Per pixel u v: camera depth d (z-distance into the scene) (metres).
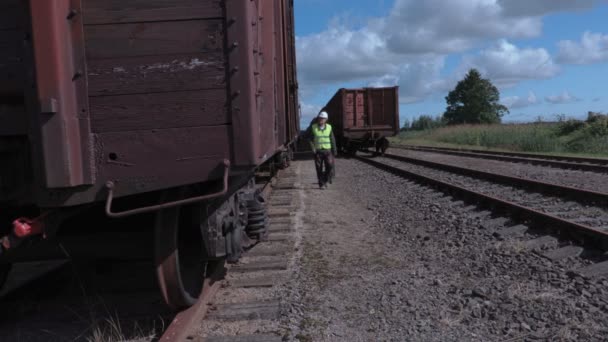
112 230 4.15
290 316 4.29
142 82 3.12
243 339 3.75
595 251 5.63
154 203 3.77
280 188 12.94
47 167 2.89
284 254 6.32
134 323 4.29
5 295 4.97
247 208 4.75
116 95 3.10
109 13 3.07
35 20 2.85
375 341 3.86
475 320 4.20
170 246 3.61
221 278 5.24
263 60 4.42
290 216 8.96
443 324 4.14
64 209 3.30
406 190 12.12
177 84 3.14
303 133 38.44
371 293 4.92
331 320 4.26
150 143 3.13
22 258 4.11
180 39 3.13
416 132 61.22
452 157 22.59
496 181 12.30
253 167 3.25
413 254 6.38
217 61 3.15
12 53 3.02
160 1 3.11
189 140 3.16
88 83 3.07
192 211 3.94
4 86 3.02
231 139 3.18
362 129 27.19
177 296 3.83
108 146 3.10
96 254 4.14
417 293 4.89
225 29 3.15
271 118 4.56
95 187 3.11
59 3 2.91
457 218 8.20
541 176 13.24
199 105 3.16
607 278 4.89
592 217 7.66
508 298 4.54
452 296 4.75
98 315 4.50
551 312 4.19
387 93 27.41
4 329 4.32
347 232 7.77
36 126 2.95
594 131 25.45
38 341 4.06
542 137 26.84
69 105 2.96
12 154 3.15
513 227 7.09
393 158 24.23
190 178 3.17
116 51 3.09
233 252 4.00
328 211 9.60
